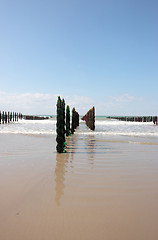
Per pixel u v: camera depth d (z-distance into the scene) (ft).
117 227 8.52
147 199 11.47
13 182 14.17
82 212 9.81
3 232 8.13
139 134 54.13
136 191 12.69
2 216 9.37
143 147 31.45
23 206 10.39
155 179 15.21
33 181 14.46
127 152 26.96
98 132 61.31
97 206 10.50
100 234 8.02
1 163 19.95
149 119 169.89
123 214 9.66
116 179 15.12
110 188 13.19
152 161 21.52
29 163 20.07
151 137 46.73
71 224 8.71
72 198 11.49
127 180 14.90
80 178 15.31
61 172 16.90
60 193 12.22
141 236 7.91
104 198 11.55
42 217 9.29
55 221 8.95
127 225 8.68
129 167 18.85
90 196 11.82
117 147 31.30
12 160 21.35
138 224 8.77
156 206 10.55
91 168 18.39
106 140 40.55
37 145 32.17
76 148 30.25
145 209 10.21
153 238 7.80
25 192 12.31
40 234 8.00
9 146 30.68
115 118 261.85
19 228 8.40
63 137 26.99
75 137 46.62
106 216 9.45
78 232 8.13
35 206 10.40
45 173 16.58
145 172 17.20
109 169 18.07
